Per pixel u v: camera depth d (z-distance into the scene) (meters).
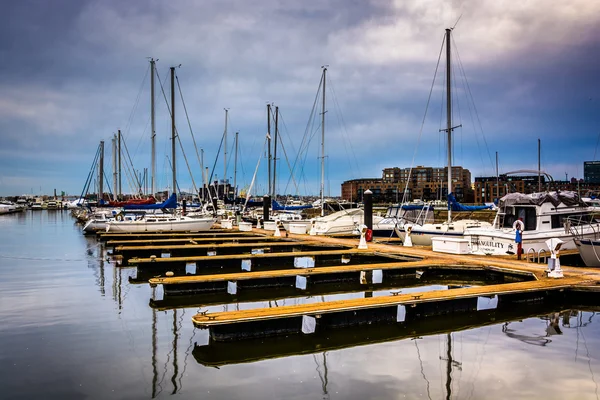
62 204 157.62
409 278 21.55
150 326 12.83
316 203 58.88
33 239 41.00
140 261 21.64
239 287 18.44
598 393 8.20
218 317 11.16
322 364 9.75
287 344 11.02
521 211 23.81
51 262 26.20
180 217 42.91
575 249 23.34
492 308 14.61
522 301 14.87
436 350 10.62
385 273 21.20
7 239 41.06
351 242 30.02
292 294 17.97
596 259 19.09
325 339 11.41
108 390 8.46
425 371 9.31
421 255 22.67
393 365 9.66
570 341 11.25
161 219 41.97
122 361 9.97
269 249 29.64
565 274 16.95
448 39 30.48
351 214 38.88
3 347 10.88
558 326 12.64
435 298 13.26
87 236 44.19
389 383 8.73
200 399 8.07
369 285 19.86
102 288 18.59
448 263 19.97
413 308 13.16
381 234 37.44
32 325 12.80
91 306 15.32
